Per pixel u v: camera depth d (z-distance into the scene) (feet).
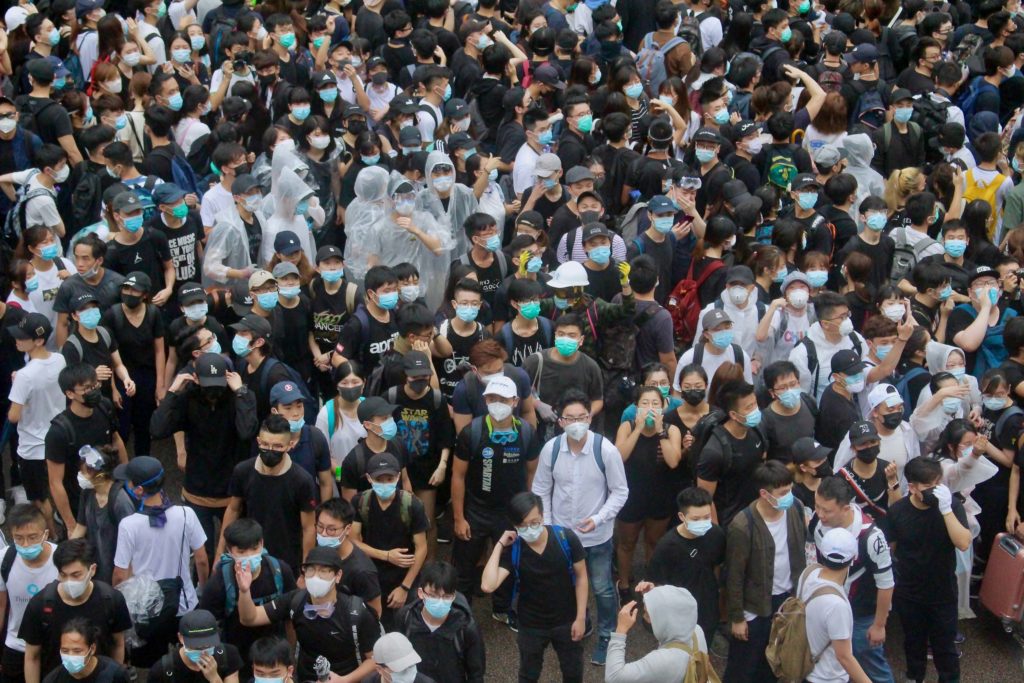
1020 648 68.54
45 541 59.36
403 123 93.56
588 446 63.36
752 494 64.28
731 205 83.87
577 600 59.77
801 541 60.03
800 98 106.63
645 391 65.87
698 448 64.28
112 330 74.23
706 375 67.82
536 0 122.52
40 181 85.10
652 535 69.26
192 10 117.60
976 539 70.08
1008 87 113.60
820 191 88.02
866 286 79.51
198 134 95.66
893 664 66.95
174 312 81.92
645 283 73.61
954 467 66.49
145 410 76.59
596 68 103.45
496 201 89.04
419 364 65.92
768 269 78.07
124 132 93.86
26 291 76.18
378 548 62.23
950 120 104.17
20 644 60.03
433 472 68.95
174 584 60.64
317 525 58.49
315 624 55.77
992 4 120.47
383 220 83.05
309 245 83.71
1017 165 100.99
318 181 89.97
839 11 130.82
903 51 121.08
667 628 51.24
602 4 119.85
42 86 92.27
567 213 83.56
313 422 72.08
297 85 101.60
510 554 62.95
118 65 103.81
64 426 65.98
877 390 65.92
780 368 65.72
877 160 100.22
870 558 58.23
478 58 108.58
